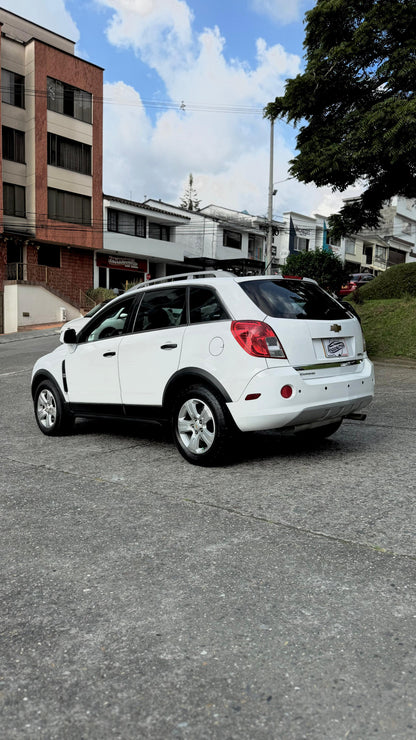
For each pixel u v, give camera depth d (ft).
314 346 15.02
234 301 15.02
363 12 35.88
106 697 6.29
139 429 21.38
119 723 5.90
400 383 30.17
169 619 7.78
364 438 18.31
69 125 99.45
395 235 203.51
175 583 8.76
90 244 103.76
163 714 6.00
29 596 8.54
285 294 15.55
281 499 12.49
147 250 115.14
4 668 6.85
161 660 6.90
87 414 19.27
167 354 16.10
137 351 17.08
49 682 6.56
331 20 37.06
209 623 7.65
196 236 137.39
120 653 7.07
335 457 16.02
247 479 14.12
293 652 6.96
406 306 47.21
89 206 104.01
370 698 6.12
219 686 6.40
